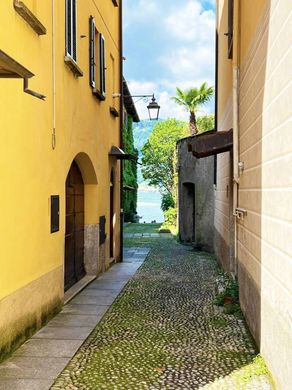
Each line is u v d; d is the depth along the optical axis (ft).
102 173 33.50
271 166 14.24
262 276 15.76
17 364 15.07
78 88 25.73
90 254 31.89
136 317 21.50
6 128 15.06
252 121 18.45
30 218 17.60
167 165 110.11
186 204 59.11
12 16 15.64
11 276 15.66
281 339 12.48
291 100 11.51
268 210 14.75
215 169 44.16
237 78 23.11
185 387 13.37
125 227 86.58
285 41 12.20
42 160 19.02
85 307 23.27
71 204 28.37
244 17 21.66
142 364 15.30
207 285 29.76
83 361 15.60
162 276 33.35
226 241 33.01
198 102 98.12
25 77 11.94
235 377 14.05
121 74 41.81
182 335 18.61
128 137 78.23
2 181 14.76
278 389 12.71
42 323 19.38
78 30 25.91
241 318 21.07
